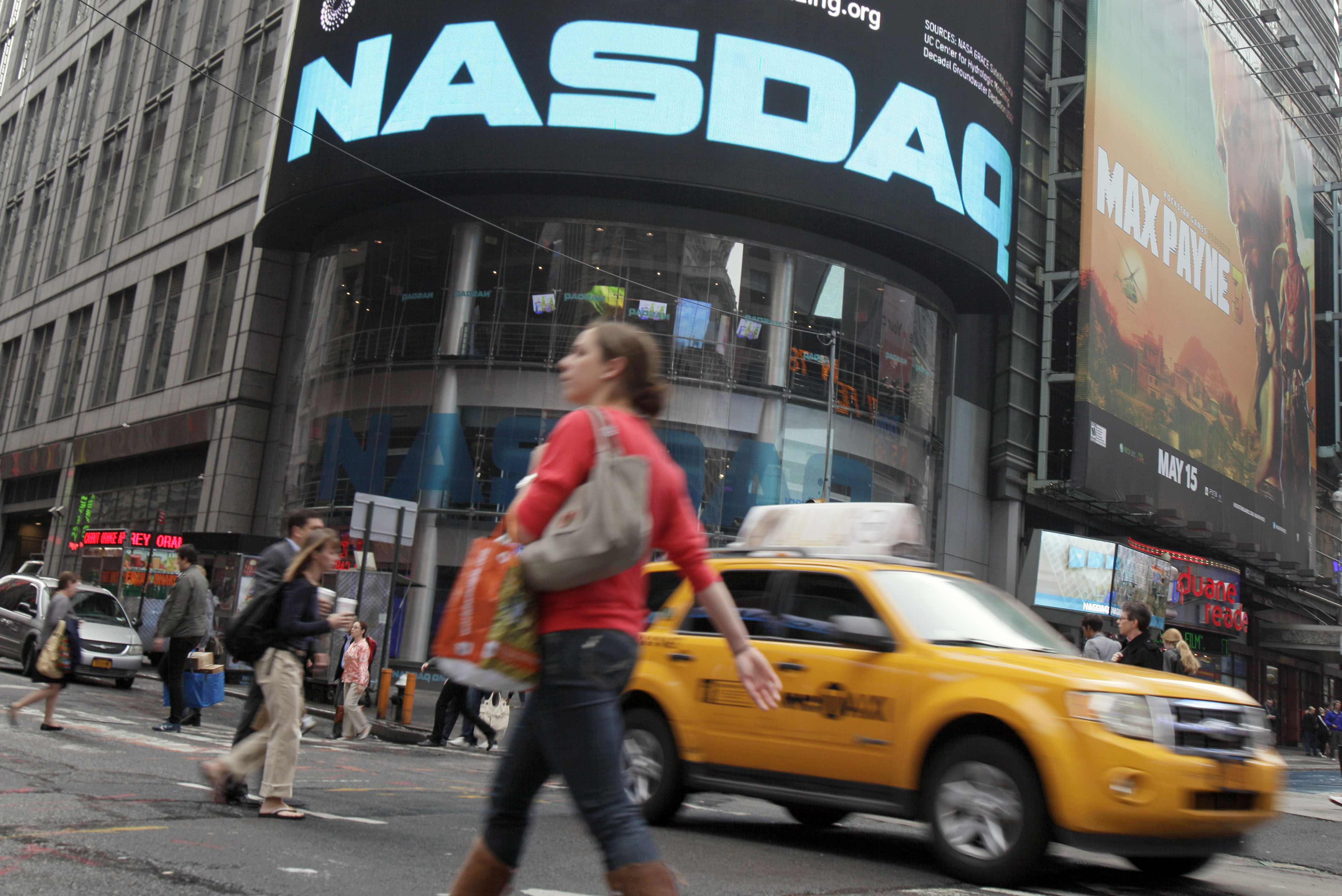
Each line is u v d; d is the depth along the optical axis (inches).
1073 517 1615.4
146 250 1628.9
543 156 1056.8
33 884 159.6
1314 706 2294.5
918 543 321.4
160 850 191.2
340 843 213.6
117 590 964.6
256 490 1339.8
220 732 477.1
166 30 1736.0
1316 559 2253.9
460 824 254.1
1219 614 1707.7
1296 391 2100.1
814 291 1170.0
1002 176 1244.5
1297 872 305.1
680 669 297.6
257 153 1430.9
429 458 1120.2
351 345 1198.9
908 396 1240.2
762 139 1071.0
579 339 110.7
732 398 1119.0
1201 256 1738.4
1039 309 1571.1
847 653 266.8
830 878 222.5
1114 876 259.0
